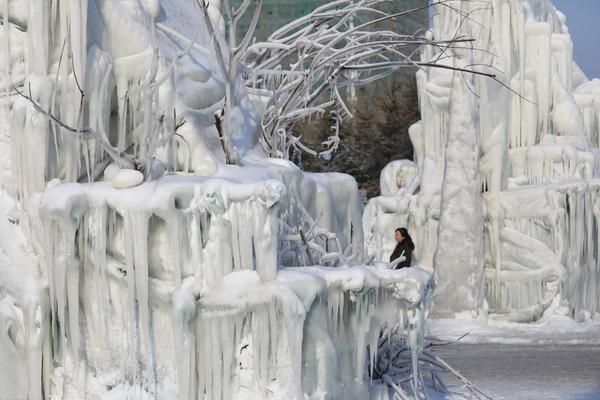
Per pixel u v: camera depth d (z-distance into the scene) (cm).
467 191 2238
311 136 5059
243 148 1050
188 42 1027
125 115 890
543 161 2339
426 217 2405
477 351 1816
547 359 1680
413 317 925
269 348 830
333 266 1006
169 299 825
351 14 1130
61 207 814
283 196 823
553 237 2242
